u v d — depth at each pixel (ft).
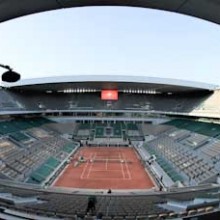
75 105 220.64
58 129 208.44
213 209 20.08
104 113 217.97
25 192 32.99
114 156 158.61
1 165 103.35
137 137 199.62
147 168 129.80
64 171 124.06
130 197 37.78
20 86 189.16
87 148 182.39
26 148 135.85
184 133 171.94
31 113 191.52
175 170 114.11
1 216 20.44
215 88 188.65
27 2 17.38
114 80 175.52
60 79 176.86
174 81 179.11
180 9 18.52
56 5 18.52
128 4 18.89
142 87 200.95
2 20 19.65
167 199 31.42
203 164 109.29
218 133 144.25
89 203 33.68
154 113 214.90
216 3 16.60
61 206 31.63
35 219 20.06
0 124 160.86
